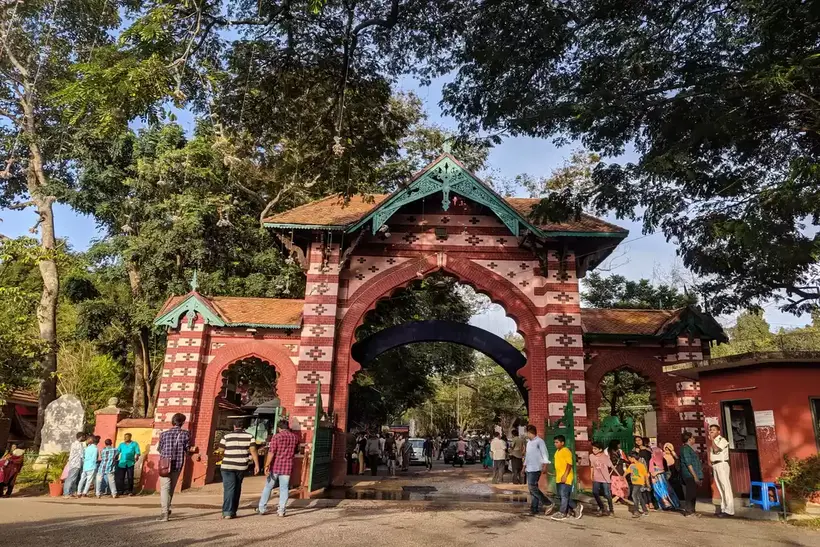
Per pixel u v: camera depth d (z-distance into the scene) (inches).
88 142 1080.8
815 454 491.5
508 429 2112.5
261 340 721.0
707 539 380.2
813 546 361.1
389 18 492.4
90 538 328.5
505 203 673.6
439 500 565.6
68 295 1178.6
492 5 478.9
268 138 560.4
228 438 429.7
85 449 635.5
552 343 686.5
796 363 515.5
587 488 649.0
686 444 561.6
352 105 541.3
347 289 721.0
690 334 724.0
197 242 995.3
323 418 660.7
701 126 405.4
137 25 430.9
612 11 459.8
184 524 387.2
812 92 405.4
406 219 741.3
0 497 622.5
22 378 804.6
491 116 499.8
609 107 435.2
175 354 705.6
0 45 783.1
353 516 433.4
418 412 2965.1
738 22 454.6
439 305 1238.3
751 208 393.7
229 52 519.2
